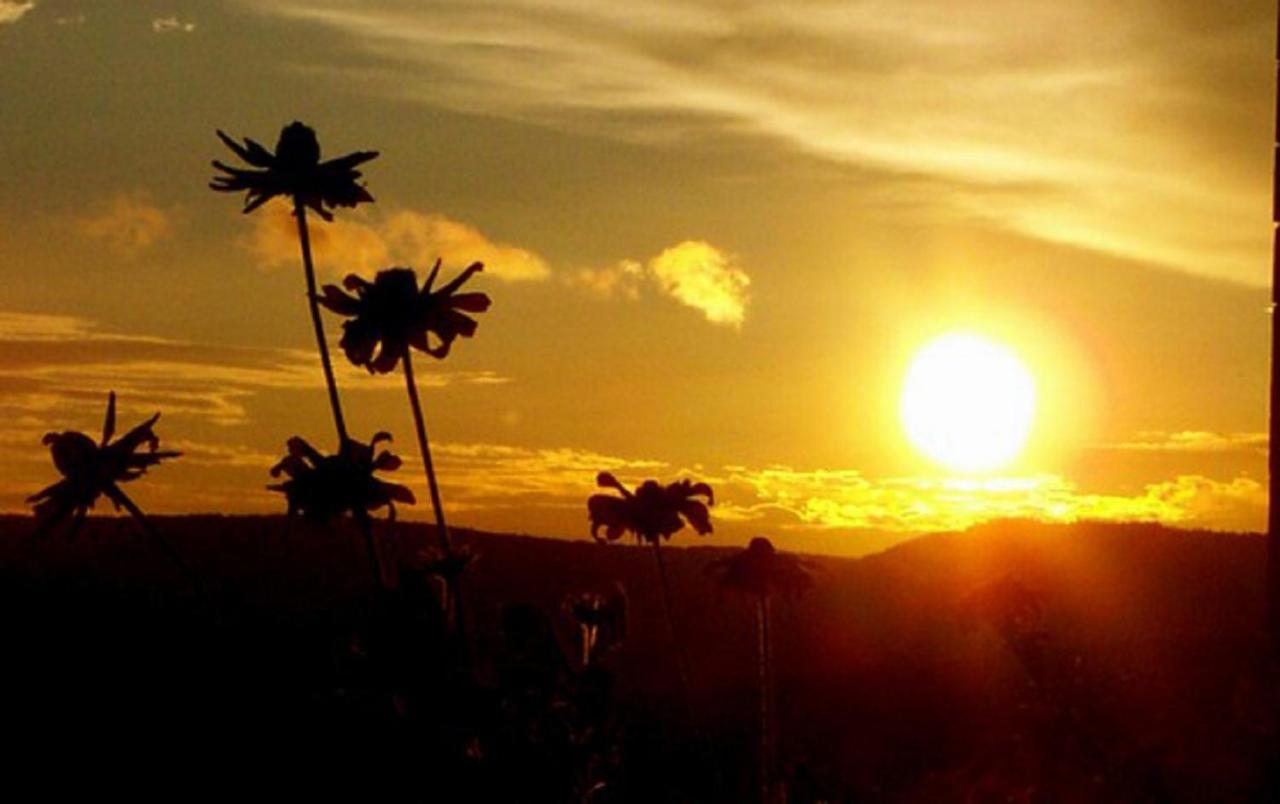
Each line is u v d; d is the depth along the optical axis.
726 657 41.91
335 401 12.90
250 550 55.12
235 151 15.03
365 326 13.38
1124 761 11.16
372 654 11.17
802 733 31.25
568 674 11.70
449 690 11.15
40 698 43.31
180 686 41.78
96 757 38.66
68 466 12.91
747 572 20.58
